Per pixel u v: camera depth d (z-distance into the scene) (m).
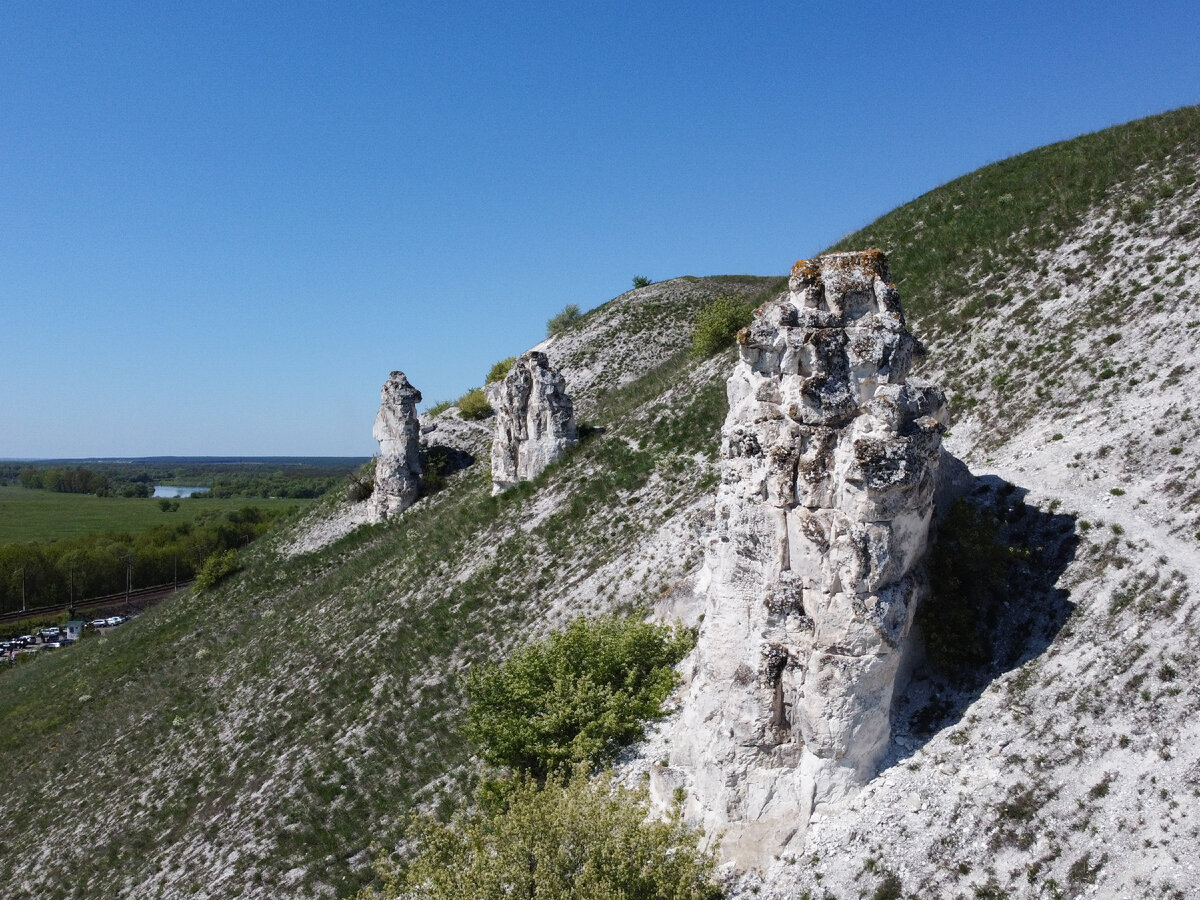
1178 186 26.69
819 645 12.33
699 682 14.22
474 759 21.27
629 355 62.94
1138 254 24.88
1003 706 12.79
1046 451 18.20
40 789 32.50
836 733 12.31
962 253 32.06
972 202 36.38
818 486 12.40
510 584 29.70
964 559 14.16
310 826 22.03
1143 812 10.69
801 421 12.64
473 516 36.91
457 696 24.78
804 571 12.63
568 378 62.44
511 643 26.08
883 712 12.56
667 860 11.61
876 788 12.53
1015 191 34.16
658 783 14.38
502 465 38.62
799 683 12.62
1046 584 14.20
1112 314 23.19
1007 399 22.91
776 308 13.28
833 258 13.21
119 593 89.25
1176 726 11.38
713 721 13.70
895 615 12.10
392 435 47.84
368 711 26.39
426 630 29.45
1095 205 29.08
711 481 28.39
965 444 22.20
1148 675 12.12
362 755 24.12
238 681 34.09
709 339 40.56
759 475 13.16
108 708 37.69
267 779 25.31
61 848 27.31
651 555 26.12
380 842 20.25
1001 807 11.55
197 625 45.50
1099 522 14.87
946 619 13.71
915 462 11.87
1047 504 15.71
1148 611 12.93
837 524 12.18
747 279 77.06
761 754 12.82
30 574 85.94
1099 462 16.62
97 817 28.27
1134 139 31.97
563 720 16.94
